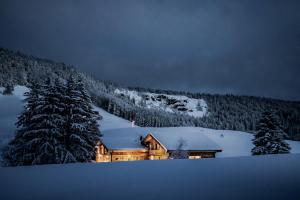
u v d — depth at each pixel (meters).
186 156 34.12
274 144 32.31
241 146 57.03
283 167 5.43
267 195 2.98
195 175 4.46
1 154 24.59
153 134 38.31
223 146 55.09
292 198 2.85
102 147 38.88
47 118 20.83
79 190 3.39
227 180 3.93
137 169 5.30
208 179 4.03
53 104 21.31
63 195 3.15
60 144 20.56
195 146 37.22
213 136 61.56
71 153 20.94
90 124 24.38
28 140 20.84
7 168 5.73
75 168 5.62
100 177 4.35
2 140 41.16
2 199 3.03
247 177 4.21
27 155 20.19
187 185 3.59
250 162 6.43
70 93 22.50
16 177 4.47
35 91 23.34
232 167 5.49
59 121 20.98
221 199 2.83
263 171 4.84
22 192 3.34
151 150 38.69
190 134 40.88
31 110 22.05
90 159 22.64
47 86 22.06
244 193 3.10
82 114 23.00
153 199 2.88
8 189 3.52
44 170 5.29
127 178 4.22
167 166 5.81
